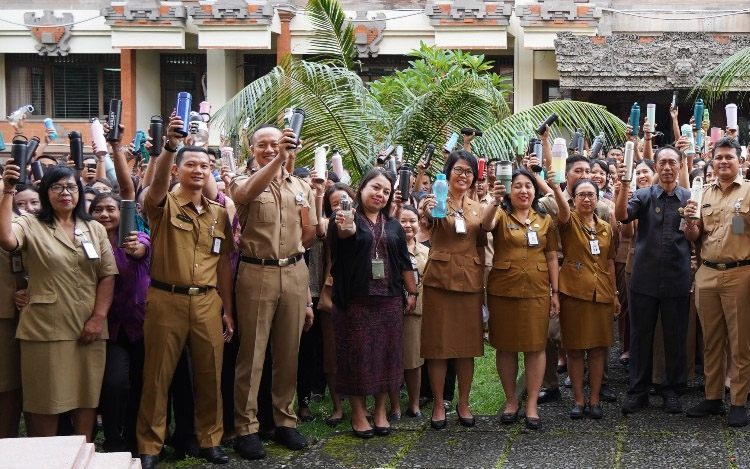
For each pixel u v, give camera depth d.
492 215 6.41
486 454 5.95
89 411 5.77
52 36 18.77
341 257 6.30
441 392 6.59
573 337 6.66
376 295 6.27
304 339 7.02
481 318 6.61
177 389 6.11
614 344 9.33
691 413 6.63
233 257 6.38
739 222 6.37
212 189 6.17
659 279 6.70
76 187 5.71
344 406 7.34
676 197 6.74
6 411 5.94
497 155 10.20
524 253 6.49
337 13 11.00
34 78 19.36
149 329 5.74
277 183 6.12
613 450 5.96
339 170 7.55
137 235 5.81
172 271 5.71
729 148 6.45
